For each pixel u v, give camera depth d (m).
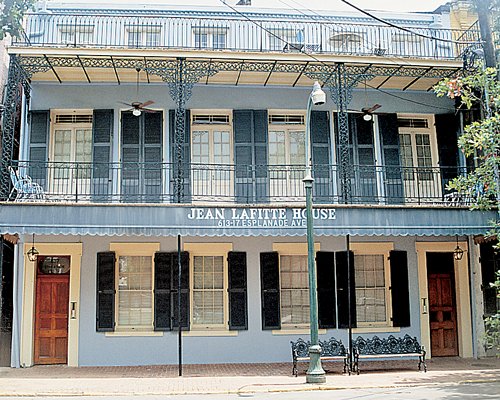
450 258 17.19
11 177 14.63
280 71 15.53
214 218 13.63
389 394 11.16
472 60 15.77
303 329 16.14
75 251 15.85
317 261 16.44
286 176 16.61
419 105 17.34
